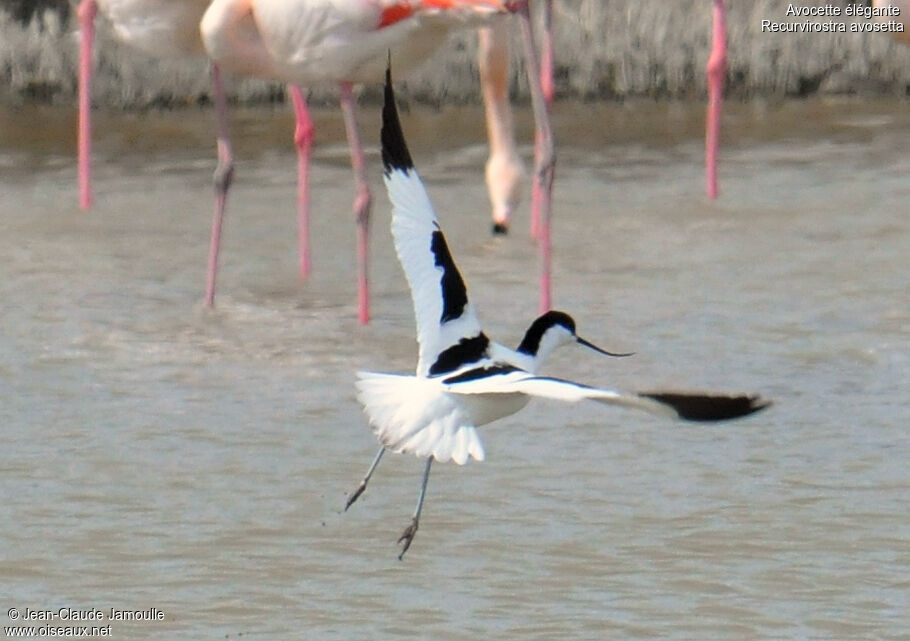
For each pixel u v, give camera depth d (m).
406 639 8.07
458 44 23.17
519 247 16.11
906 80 23.33
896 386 11.90
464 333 7.23
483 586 8.70
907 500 9.81
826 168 19.16
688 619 8.28
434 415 6.41
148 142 20.66
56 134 20.98
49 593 8.62
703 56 23.23
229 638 8.10
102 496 9.93
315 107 22.39
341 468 10.41
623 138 21.00
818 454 10.58
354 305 14.18
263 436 10.96
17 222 16.86
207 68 22.52
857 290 14.39
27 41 22.78
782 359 12.56
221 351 12.80
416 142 20.80
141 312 13.84
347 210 17.58
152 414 11.38
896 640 8.04
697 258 15.52
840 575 8.78
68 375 12.22
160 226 16.83
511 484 10.13
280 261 15.62
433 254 7.44
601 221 17.00
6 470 10.34
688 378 12.11
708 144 17.88
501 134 16.06
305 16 13.18
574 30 23.78
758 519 9.55
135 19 14.59
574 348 12.86
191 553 9.13
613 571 8.87
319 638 8.09
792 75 23.34
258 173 19.11
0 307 13.94
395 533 9.42
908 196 17.72
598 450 10.70
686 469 10.36
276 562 9.02
